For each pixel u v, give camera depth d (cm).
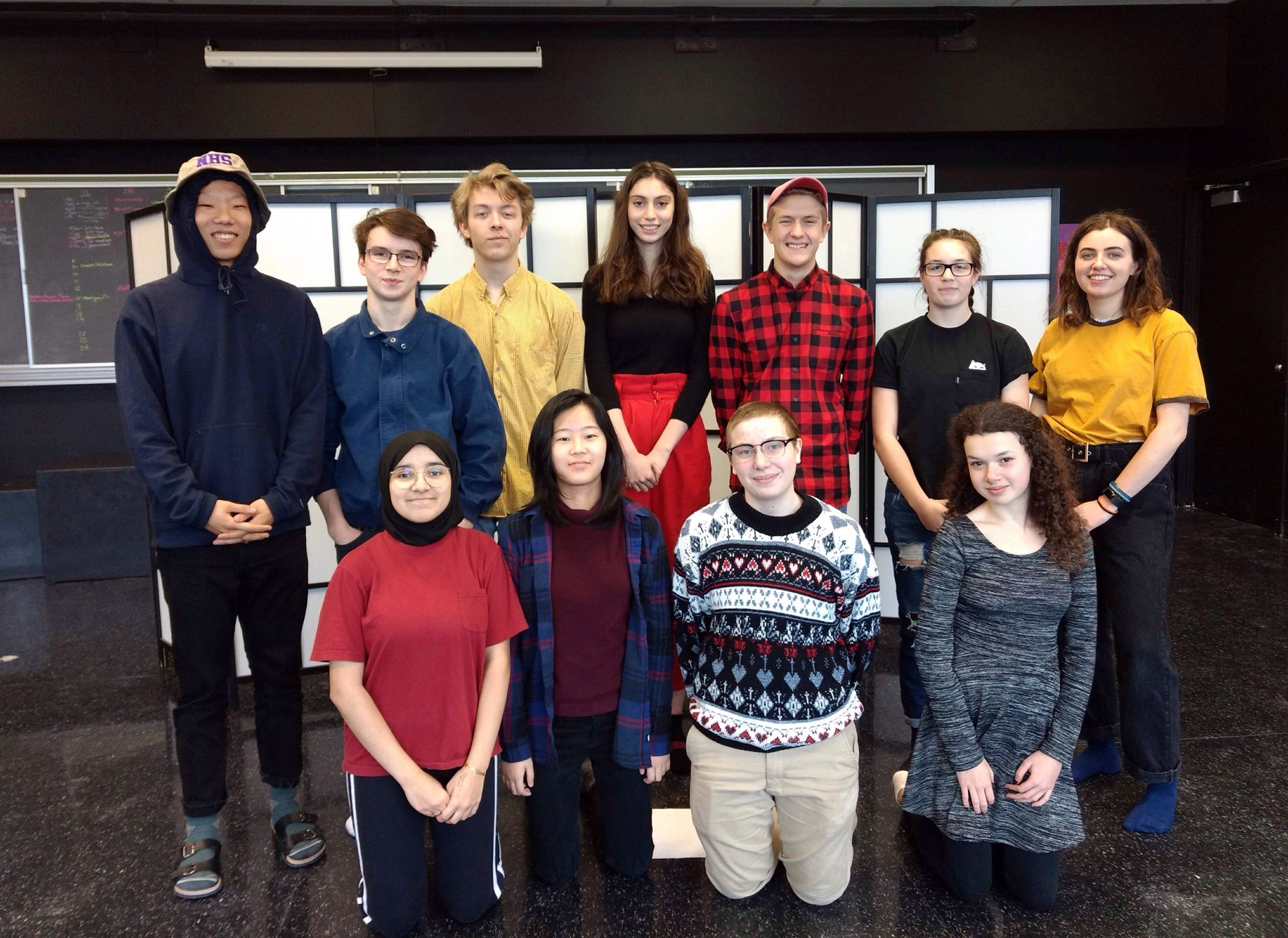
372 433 208
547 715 184
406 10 480
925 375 237
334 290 316
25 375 516
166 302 188
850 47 506
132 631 385
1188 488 585
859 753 255
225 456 191
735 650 178
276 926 182
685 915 183
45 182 506
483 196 224
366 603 173
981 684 181
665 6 495
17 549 470
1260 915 180
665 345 245
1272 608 371
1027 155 555
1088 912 182
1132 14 514
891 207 345
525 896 190
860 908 184
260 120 485
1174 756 207
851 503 363
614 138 513
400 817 171
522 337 232
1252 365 523
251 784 243
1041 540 182
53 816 229
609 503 186
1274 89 484
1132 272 211
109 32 470
